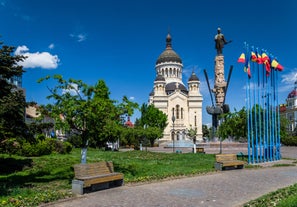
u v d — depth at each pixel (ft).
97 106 49.21
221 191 39.42
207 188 41.57
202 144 172.24
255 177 52.70
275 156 90.74
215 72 175.42
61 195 35.35
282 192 36.47
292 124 291.58
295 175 55.83
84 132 52.13
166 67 386.11
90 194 37.45
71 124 50.52
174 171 57.72
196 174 55.21
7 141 44.34
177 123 346.54
